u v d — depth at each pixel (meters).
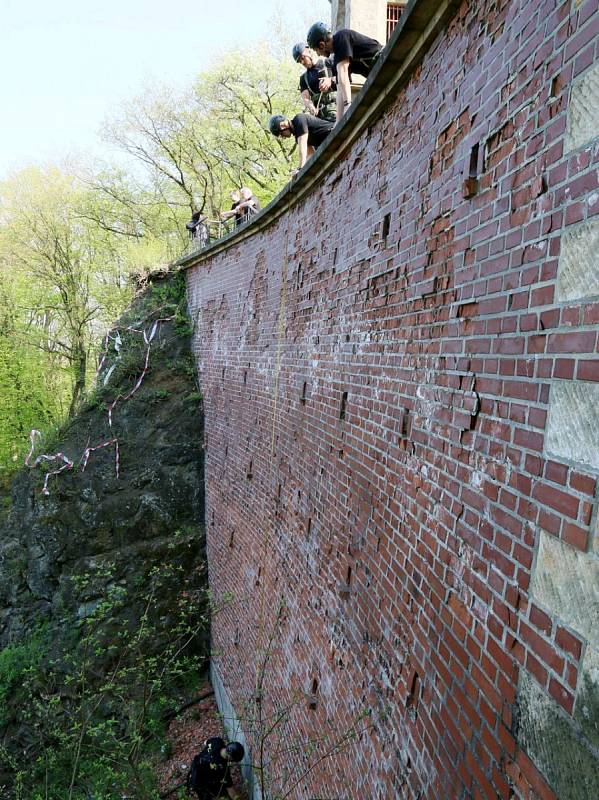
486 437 2.44
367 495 4.05
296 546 5.79
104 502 10.82
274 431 6.94
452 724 2.59
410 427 3.35
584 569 1.73
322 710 4.70
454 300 2.81
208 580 10.41
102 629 9.81
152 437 11.52
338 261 4.94
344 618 4.35
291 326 6.42
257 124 18.58
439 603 2.82
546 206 2.03
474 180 2.62
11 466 17.50
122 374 12.49
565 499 1.84
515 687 2.10
